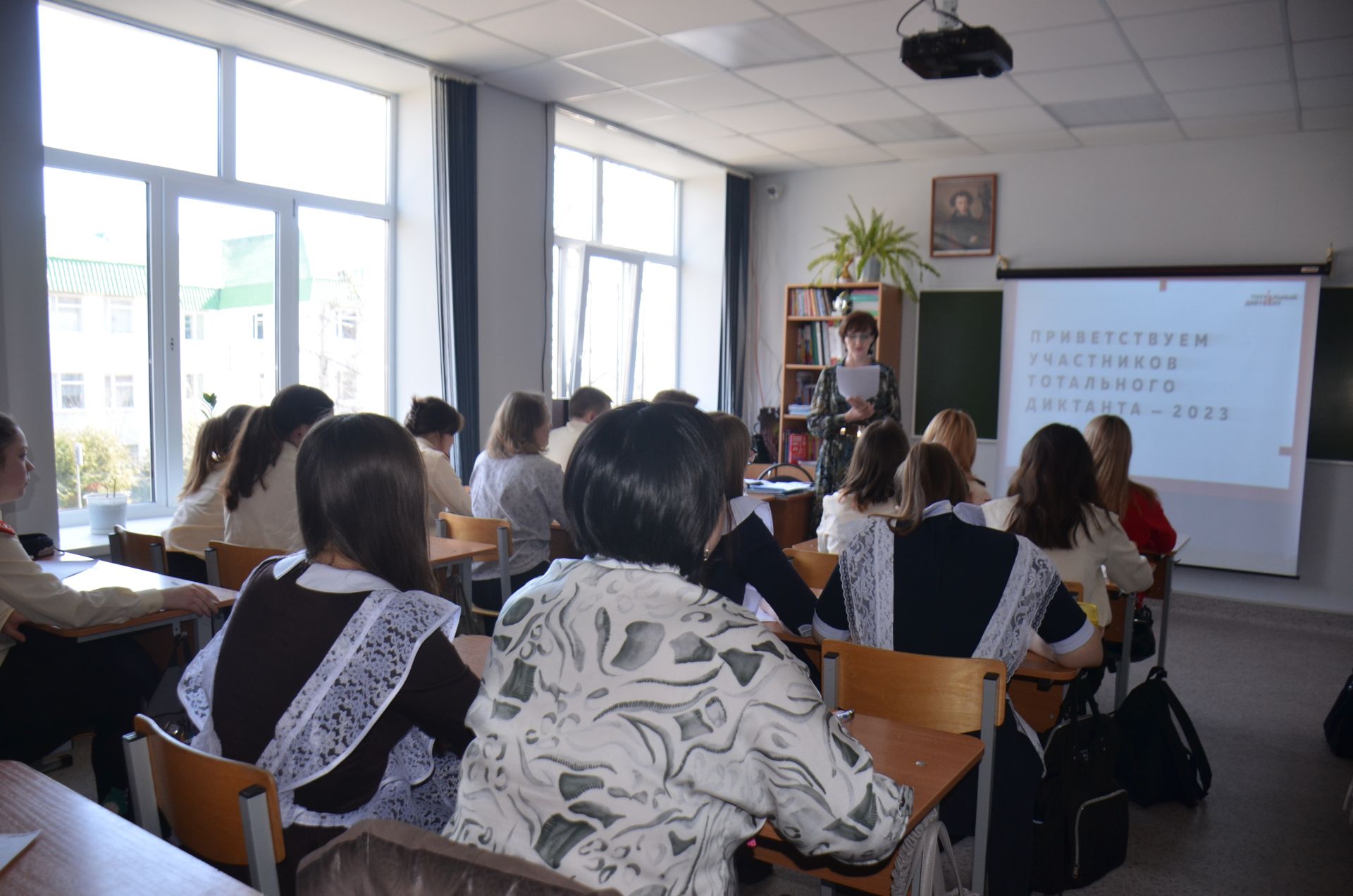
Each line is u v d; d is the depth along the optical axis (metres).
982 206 6.29
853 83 4.82
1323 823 2.84
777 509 4.99
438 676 1.23
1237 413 5.59
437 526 3.58
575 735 0.87
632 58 4.52
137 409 4.12
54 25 3.71
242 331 4.49
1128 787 2.93
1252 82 4.55
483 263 5.07
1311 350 5.37
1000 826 1.75
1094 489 2.54
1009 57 3.38
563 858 0.85
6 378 3.26
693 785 0.85
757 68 4.64
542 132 5.35
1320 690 4.15
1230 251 5.59
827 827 0.87
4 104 3.21
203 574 2.95
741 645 0.88
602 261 6.49
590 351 6.50
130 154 4.00
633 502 0.94
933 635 1.83
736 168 6.90
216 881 0.97
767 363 7.20
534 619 0.94
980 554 1.83
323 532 1.30
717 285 7.12
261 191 4.48
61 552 2.98
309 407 2.81
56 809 1.12
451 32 4.19
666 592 0.92
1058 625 1.84
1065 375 6.07
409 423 3.71
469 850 0.83
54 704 2.28
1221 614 5.53
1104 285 5.93
